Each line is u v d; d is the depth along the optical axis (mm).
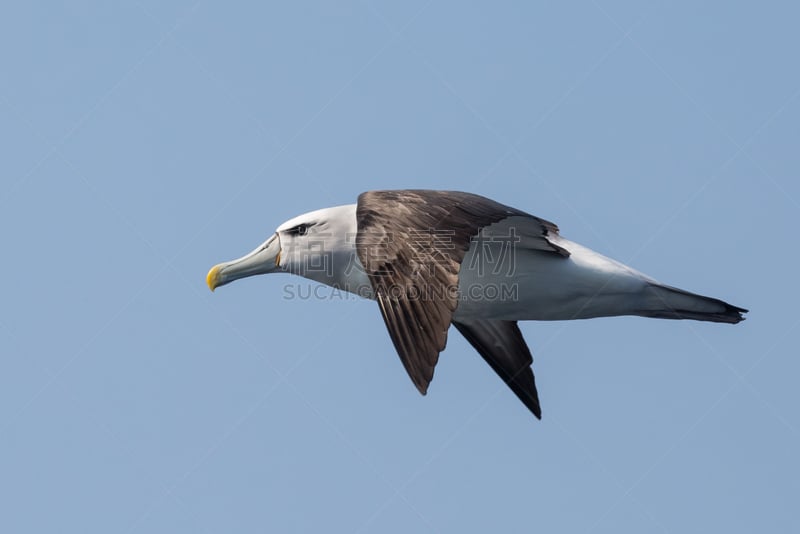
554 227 13898
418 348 11555
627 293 14531
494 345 16406
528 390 16422
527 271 14414
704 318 14805
